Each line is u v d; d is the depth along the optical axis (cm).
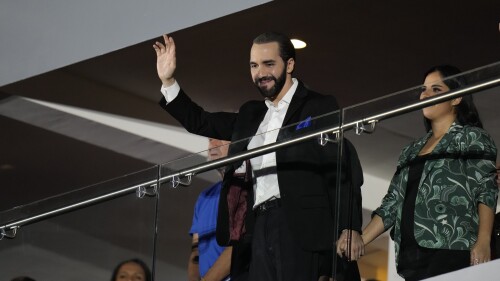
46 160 1694
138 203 1195
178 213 1165
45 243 1260
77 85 1599
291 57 1166
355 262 1047
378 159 1052
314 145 1087
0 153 1703
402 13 1359
